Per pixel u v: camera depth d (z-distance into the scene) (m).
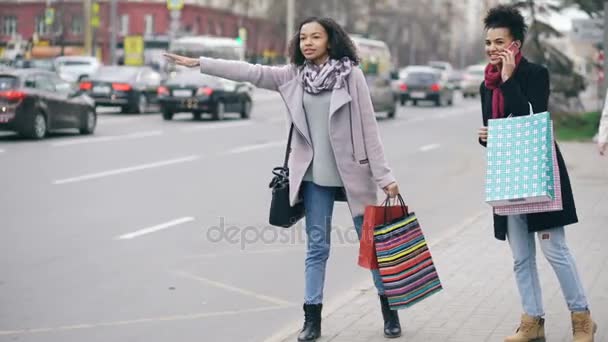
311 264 9.14
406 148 33.94
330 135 8.92
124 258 13.64
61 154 28.14
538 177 7.98
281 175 9.25
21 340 9.51
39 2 127.00
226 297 11.45
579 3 39.66
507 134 8.17
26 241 14.79
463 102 81.00
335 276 12.76
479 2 32.38
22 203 18.62
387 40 159.00
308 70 9.02
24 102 31.94
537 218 8.30
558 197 8.13
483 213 18.25
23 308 10.78
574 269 8.46
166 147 31.39
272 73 9.18
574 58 41.03
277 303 11.22
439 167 27.72
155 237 15.33
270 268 13.14
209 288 11.91
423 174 25.86
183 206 18.69
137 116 49.09
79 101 35.34
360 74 9.04
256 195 20.42
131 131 38.12
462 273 12.21
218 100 45.66
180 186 21.75
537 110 8.26
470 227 16.34
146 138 34.81
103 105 49.91
